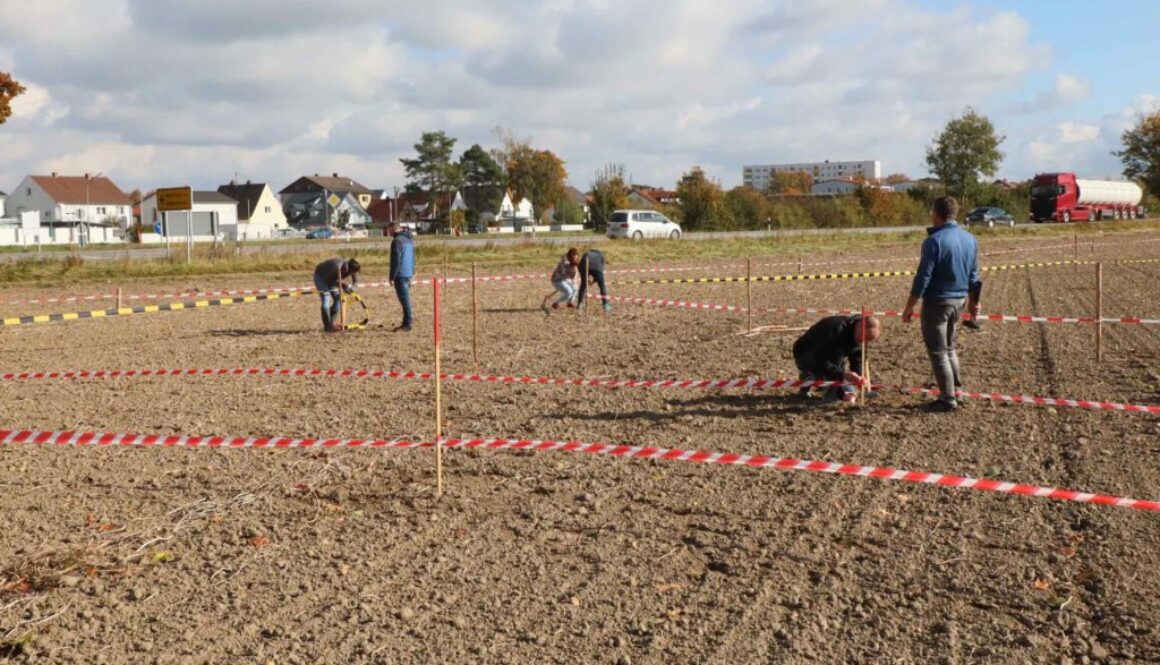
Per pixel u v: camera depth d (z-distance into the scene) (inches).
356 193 5251.0
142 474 308.7
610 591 217.3
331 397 422.9
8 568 233.6
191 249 1333.7
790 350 538.9
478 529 256.2
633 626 200.2
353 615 206.7
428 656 189.0
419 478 300.4
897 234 2172.7
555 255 1445.6
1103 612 203.2
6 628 203.8
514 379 451.8
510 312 757.9
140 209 4328.3
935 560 230.5
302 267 1269.7
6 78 1177.4
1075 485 281.6
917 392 409.7
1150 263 1253.7
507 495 283.0
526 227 3779.5
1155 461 301.7
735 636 195.5
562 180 4215.1
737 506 269.9
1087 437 331.9
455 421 374.0
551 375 474.6
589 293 912.9
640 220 2026.3
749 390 422.0
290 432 358.9
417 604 211.8
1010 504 266.7
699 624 200.7
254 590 220.1
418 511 270.7
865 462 308.7
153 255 1545.3
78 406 411.5
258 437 351.3
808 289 944.3
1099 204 2970.0
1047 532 246.5
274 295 725.3
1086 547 236.2
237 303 870.4
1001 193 3267.7
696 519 260.7
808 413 376.2
